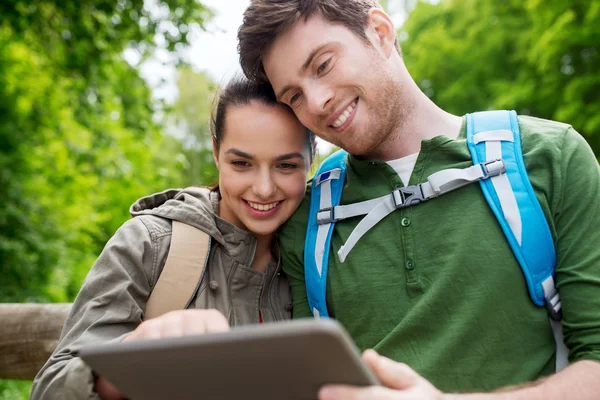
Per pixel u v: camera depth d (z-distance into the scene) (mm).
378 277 1494
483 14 12141
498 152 1460
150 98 8227
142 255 1518
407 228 1483
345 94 1479
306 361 805
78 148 8258
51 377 1252
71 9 6457
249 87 1626
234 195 1636
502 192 1418
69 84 7602
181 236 1582
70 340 1356
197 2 6547
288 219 1725
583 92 9953
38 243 7312
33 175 7836
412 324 1418
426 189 1479
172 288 1531
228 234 1662
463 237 1423
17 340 2170
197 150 21922
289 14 1468
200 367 872
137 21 6715
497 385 1369
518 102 11188
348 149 1552
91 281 1458
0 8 6367
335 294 1554
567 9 10008
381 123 1517
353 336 1528
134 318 1423
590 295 1329
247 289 1668
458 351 1381
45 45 6961
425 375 1374
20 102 7777
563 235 1403
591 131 9562
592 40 9703
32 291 7031
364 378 816
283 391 896
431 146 1522
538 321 1400
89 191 9469
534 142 1469
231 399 949
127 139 9781
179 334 1044
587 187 1402
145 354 862
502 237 1408
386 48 1564
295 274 1701
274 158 1597
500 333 1388
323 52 1468
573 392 1203
